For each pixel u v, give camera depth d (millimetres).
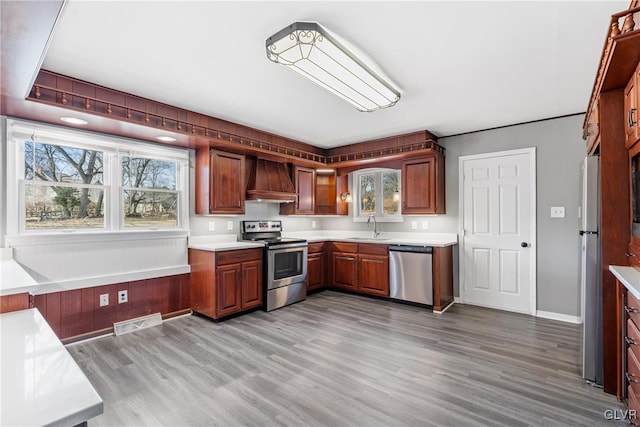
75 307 2963
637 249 1843
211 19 1823
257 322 3533
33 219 2797
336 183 5406
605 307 2131
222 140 3639
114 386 2191
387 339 3037
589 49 2168
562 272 3615
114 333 3154
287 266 4242
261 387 2191
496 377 2326
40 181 2818
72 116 2664
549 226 3701
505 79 2650
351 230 5469
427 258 3973
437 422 1826
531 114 3557
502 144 4016
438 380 2285
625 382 1949
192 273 3809
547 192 3715
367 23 1878
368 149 4785
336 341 2986
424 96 3014
